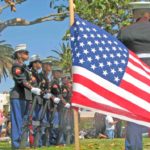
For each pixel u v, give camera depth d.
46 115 13.89
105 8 20.41
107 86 7.96
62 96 14.37
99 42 8.17
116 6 20.66
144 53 8.67
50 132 14.16
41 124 13.46
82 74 7.92
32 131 12.96
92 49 8.09
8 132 22.23
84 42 8.09
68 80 14.67
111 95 7.94
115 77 8.05
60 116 14.30
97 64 8.04
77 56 8.05
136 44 8.71
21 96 12.57
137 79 8.16
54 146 13.42
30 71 12.98
